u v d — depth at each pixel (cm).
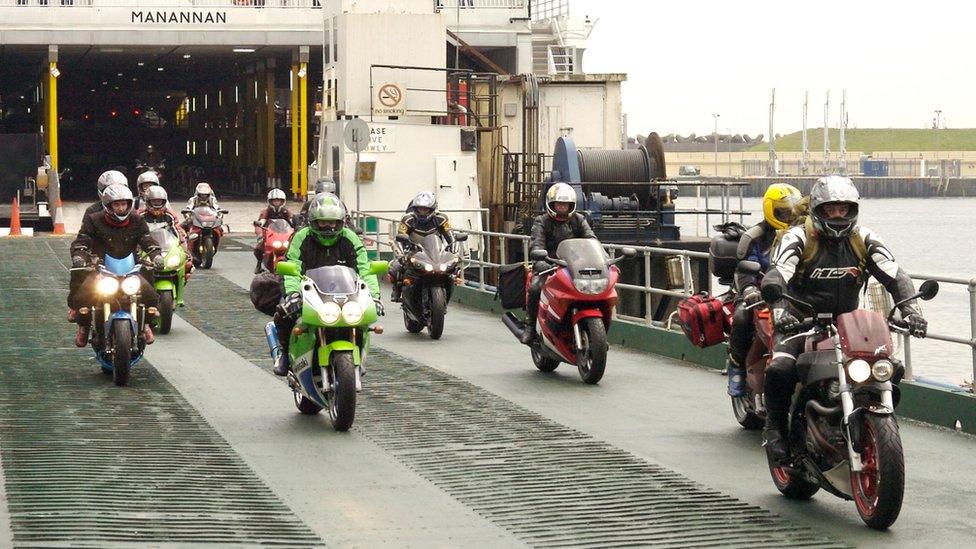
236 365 1695
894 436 853
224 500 962
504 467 1094
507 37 5194
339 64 3928
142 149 8219
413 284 2017
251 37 5553
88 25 5409
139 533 852
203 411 1359
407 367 1695
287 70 7181
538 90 4028
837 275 952
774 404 970
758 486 1033
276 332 1348
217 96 7994
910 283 940
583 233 1642
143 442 1177
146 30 5469
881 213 15625
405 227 2030
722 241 1298
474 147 3788
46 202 4672
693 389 1523
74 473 1031
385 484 1030
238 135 7444
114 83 8162
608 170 3453
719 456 1144
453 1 5166
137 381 1545
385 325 2186
